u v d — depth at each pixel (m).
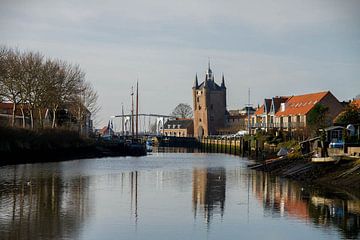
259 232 30.61
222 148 150.88
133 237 29.06
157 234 29.86
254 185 53.75
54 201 40.59
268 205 40.00
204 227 31.86
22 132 85.25
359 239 28.98
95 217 34.31
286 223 33.09
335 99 127.88
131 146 126.00
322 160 58.50
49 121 127.88
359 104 110.06
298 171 62.75
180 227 31.73
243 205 40.00
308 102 133.75
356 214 36.12
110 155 121.00
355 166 54.69
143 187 51.25
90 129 167.88
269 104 155.25
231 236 29.67
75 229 30.64
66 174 63.75
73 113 134.50
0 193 44.66
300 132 105.94
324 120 99.00
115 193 46.19
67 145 102.94
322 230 31.11
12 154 81.00
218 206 39.47
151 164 88.06
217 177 62.88
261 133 122.69
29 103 99.69
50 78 101.81
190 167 80.62
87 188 49.50
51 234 29.28
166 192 47.47
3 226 30.97
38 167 74.69
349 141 67.81
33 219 33.16
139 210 37.25
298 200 42.56
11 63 97.06
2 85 95.62
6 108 136.12
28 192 45.56
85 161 94.50
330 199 43.06
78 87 119.06
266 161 83.25
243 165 85.81
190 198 43.59
